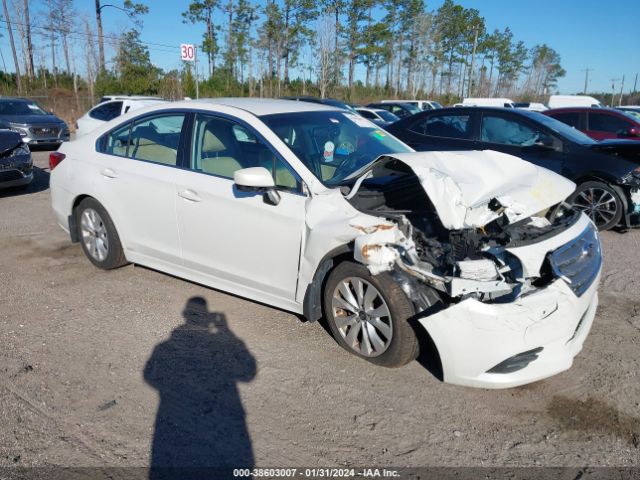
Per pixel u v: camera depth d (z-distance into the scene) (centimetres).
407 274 325
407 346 333
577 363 361
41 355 372
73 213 536
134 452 279
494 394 327
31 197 873
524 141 728
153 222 459
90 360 366
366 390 331
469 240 331
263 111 424
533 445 283
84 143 525
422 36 4884
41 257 573
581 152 684
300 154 390
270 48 4338
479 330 296
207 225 418
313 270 363
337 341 378
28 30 3944
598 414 307
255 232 390
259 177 352
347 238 338
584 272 330
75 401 321
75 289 486
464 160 384
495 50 5753
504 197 346
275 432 295
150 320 425
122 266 539
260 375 348
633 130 958
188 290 483
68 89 3847
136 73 3036
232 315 433
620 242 650
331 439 289
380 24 4466
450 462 271
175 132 450
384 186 402
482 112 768
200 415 309
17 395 325
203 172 424
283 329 409
